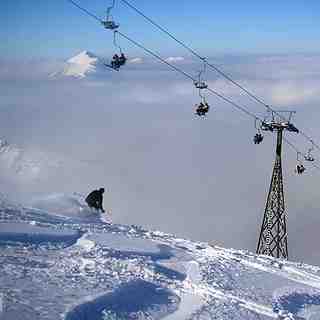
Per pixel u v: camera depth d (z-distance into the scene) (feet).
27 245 44.11
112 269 41.11
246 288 45.57
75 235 52.65
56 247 45.39
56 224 57.26
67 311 28.89
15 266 36.24
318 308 45.62
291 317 40.09
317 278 59.41
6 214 57.11
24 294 30.27
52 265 38.58
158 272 43.62
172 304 36.27
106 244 50.93
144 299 35.76
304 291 50.29
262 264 60.49
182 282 42.34
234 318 36.04
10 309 27.32
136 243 55.57
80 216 75.92
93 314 30.53
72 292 32.68
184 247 60.34
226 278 47.65
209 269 49.73
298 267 64.90
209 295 40.40
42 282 33.55
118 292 35.12
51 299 30.40
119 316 31.50
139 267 43.47
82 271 38.47
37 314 27.43
